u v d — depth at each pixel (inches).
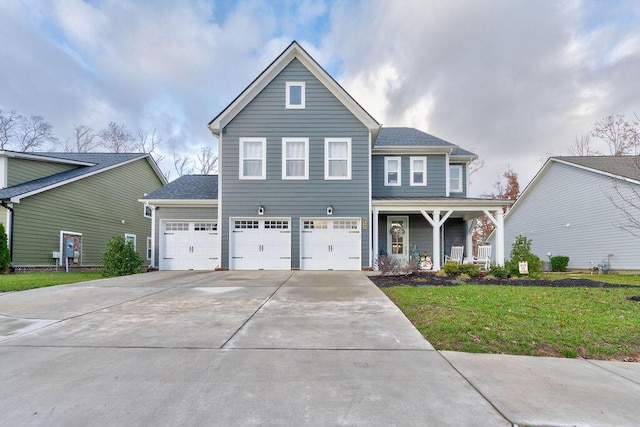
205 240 559.8
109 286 343.0
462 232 629.3
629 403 110.3
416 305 240.1
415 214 617.0
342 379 125.8
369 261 517.7
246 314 222.5
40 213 549.0
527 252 420.8
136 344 165.5
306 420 98.3
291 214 522.0
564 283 365.1
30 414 102.0
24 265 518.9
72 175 615.2
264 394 114.0
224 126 527.2
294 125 527.8
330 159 527.8
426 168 615.8
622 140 924.6
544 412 103.5
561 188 721.6
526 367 139.3
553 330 183.9
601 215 621.6
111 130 1391.5
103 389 118.2
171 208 559.5
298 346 161.8
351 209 522.6
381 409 104.5
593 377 130.8
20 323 204.5
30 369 135.7
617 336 176.1
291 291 308.2
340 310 232.4
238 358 146.7
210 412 102.7
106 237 702.5
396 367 137.3
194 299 273.0
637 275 522.6
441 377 128.1
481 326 187.2
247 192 522.9
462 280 383.6
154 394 114.3
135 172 803.4
